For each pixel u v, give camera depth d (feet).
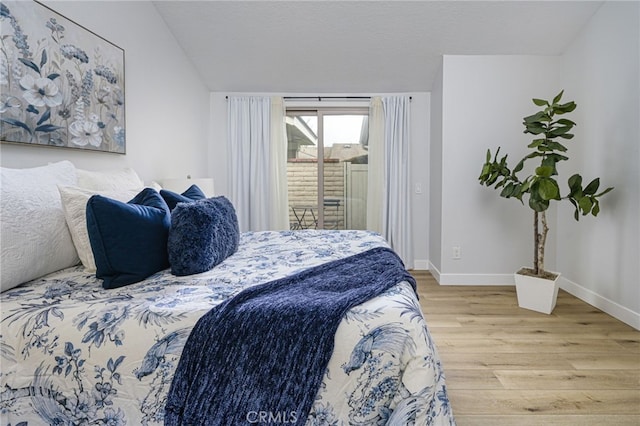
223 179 13.03
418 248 12.92
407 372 2.84
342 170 13.33
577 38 9.54
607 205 8.29
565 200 10.08
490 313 8.40
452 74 10.64
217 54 10.70
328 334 2.92
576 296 9.53
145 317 3.07
